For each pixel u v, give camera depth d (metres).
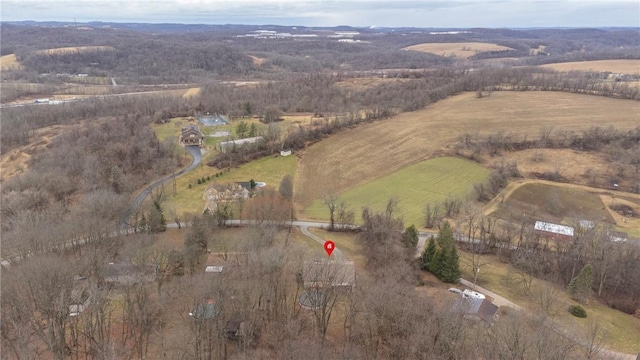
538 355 45.94
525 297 74.81
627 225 106.62
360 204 119.25
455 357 49.28
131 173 133.75
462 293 71.94
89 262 68.88
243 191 118.44
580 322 68.19
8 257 75.69
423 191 126.69
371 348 56.78
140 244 77.75
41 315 63.19
